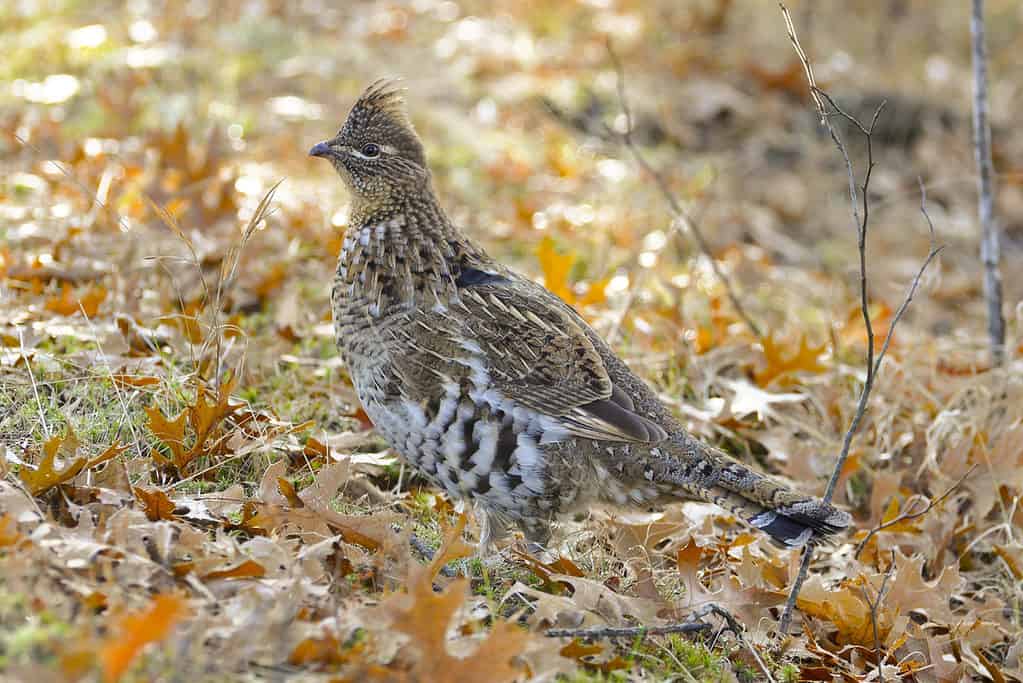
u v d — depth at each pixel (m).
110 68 16.42
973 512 10.36
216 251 11.69
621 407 8.20
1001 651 9.05
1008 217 18.84
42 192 12.81
